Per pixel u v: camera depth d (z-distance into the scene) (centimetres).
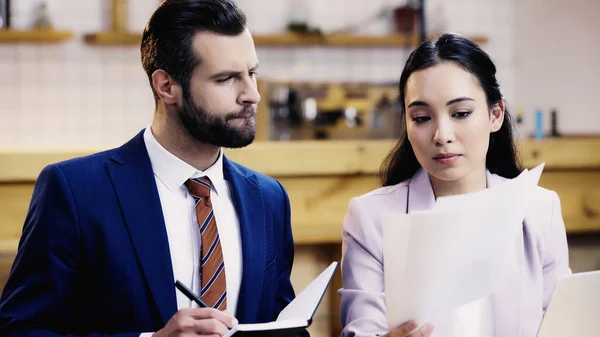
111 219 151
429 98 154
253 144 313
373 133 580
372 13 664
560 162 329
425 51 157
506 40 677
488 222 130
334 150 308
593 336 145
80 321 154
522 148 325
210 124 148
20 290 149
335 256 302
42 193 152
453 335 148
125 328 150
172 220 156
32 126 606
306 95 568
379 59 666
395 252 129
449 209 125
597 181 336
